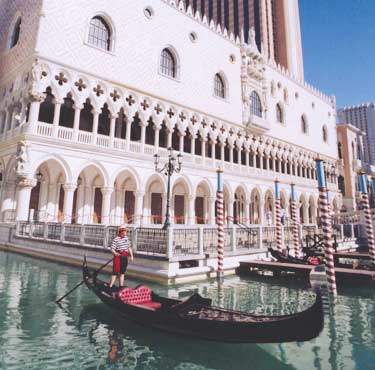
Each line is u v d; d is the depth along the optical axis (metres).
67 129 21.28
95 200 25.44
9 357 5.60
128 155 23.98
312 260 15.07
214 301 9.55
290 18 72.81
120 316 7.70
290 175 42.06
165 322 6.70
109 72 23.84
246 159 35.81
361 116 112.00
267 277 13.53
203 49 32.28
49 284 11.08
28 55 21.20
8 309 8.26
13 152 21.27
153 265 11.46
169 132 27.58
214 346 6.27
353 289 11.97
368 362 5.76
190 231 12.31
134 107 25.11
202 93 31.19
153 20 27.84
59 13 21.67
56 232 16.52
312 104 49.66
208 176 30.39
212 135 31.67
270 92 41.00
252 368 5.49
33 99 19.88
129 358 5.73
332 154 52.19
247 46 37.66
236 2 74.19
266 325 5.52
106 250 13.12
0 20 29.03
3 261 15.49
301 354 6.09
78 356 5.75
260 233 16.42
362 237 26.45
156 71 27.22
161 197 29.97
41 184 23.89
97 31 24.22
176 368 5.43
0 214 21.92
